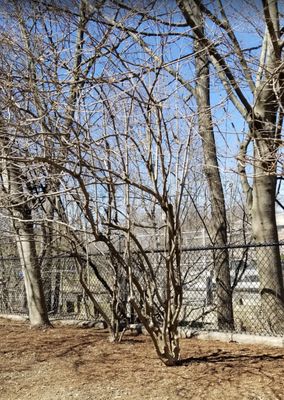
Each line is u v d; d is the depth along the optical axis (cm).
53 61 587
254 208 752
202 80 773
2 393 496
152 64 582
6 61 594
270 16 682
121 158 520
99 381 516
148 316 566
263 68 597
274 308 718
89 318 856
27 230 757
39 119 481
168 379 509
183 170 534
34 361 603
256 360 565
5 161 534
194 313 847
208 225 1066
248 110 679
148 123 499
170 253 523
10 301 1041
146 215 672
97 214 545
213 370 531
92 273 835
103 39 566
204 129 649
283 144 516
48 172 556
